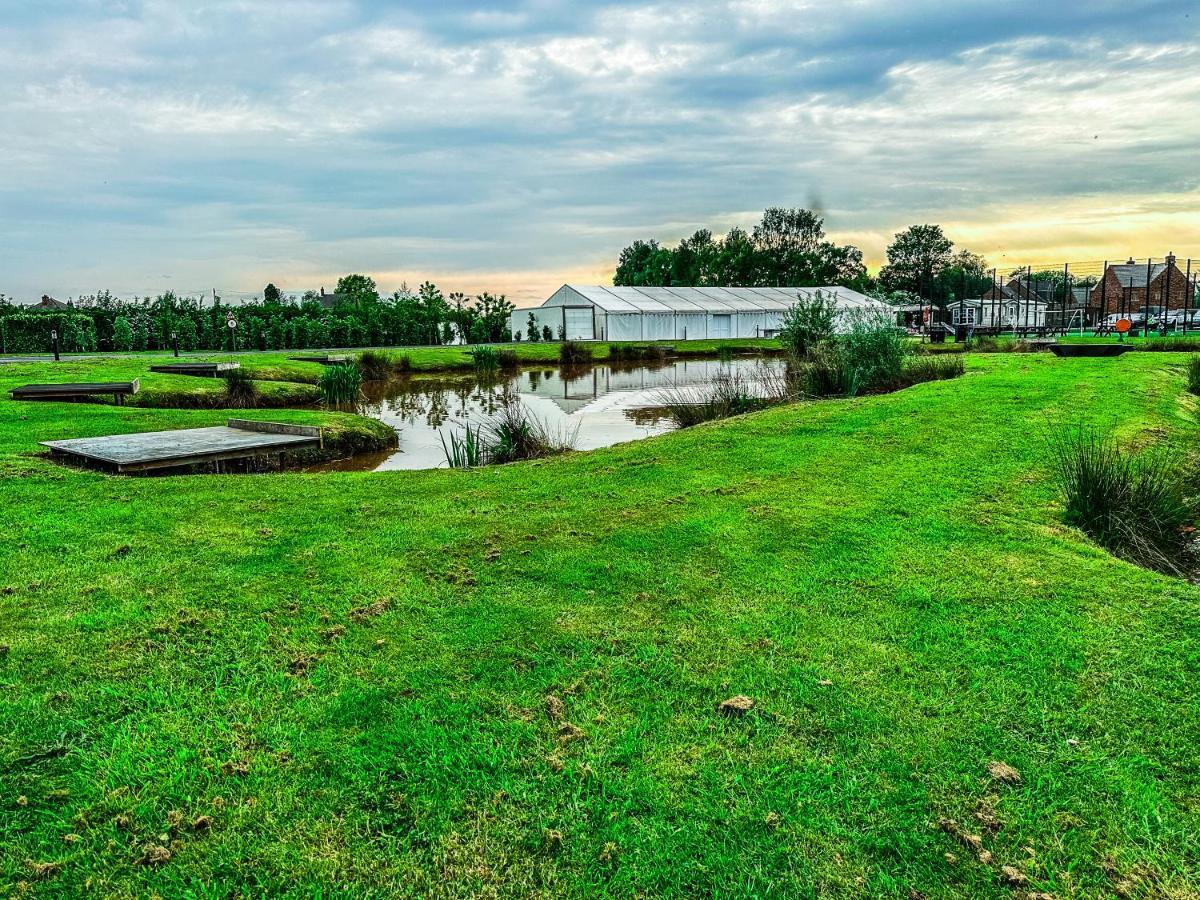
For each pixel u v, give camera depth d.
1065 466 5.42
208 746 2.31
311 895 1.75
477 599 3.41
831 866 1.84
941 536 4.25
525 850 1.90
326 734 2.38
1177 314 40.47
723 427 8.15
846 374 11.94
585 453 7.24
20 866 1.83
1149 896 1.75
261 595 3.45
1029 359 15.52
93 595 3.45
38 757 2.24
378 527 4.53
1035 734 2.37
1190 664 2.77
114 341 29.44
